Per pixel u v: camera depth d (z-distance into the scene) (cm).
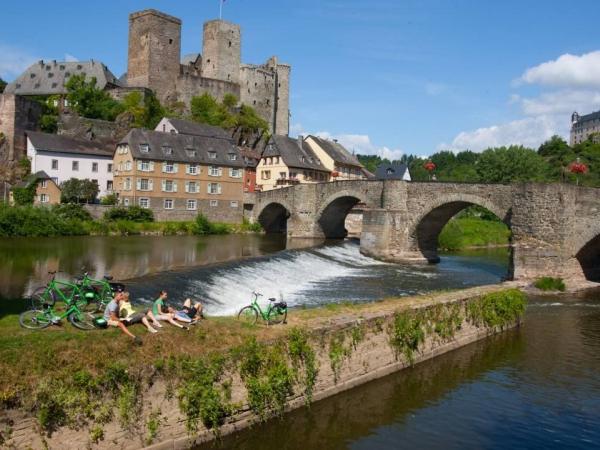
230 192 7356
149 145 6762
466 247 7050
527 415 1675
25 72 10200
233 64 10819
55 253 4100
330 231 6675
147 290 2545
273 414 1505
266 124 10488
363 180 5612
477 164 10006
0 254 3953
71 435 1138
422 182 5056
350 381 1761
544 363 2150
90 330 1367
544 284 3788
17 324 1400
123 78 11556
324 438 1462
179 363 1327
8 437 1066
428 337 2112
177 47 10194
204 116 9575
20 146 7388
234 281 3156
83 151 7256
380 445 1445
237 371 1438
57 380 1144
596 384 1941
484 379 1961
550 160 12281
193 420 1327
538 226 4081
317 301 3014
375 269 4509
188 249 4722
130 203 6600
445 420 1616
